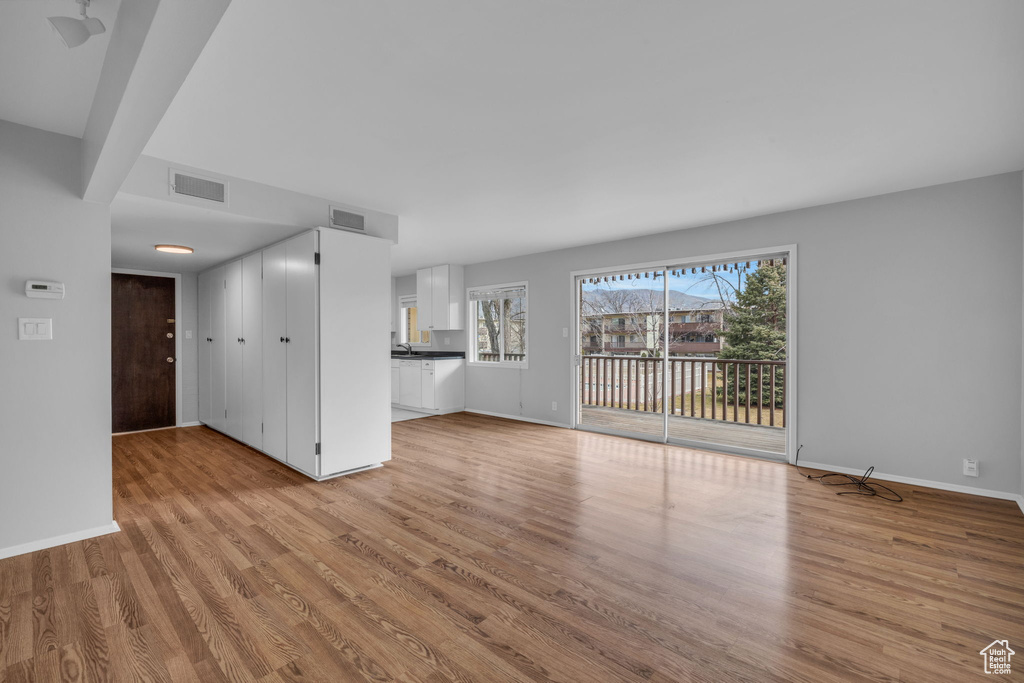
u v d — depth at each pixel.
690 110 2.32
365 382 4.00
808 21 1.65
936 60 1.89
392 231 4.26
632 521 2.93
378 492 3.49
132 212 3.18
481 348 7.25
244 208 3.31
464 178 3.30
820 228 3.97
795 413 4.14
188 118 2.38
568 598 2.08
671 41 1.77
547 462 4.32
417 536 2.71
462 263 7.19
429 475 3.92
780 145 2.74
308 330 3.76
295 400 3.95
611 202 3.90
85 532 2.67
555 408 6.10
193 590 2.13
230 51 1.80
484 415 6.93
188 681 1.57
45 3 1.54
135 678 1.58
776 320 5.23
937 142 2.71
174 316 5.89
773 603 2.04
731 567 2.35
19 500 2.47
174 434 5.48
